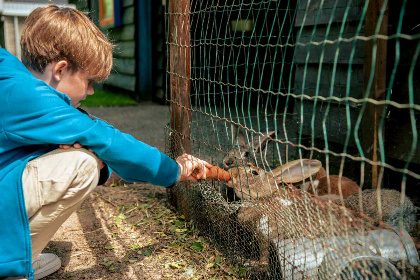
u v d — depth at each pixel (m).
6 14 8.30
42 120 1.54
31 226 1.63
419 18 2.70
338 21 3.29
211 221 2.35
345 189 2.41
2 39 8.88
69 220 2.72
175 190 2.81
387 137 2.89
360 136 3.11
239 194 2.04
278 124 4.54
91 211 2.87
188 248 2.30
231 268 2.06
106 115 7.36
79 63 1.67
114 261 2.19
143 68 9.16
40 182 1.60
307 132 3.70
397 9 2.79
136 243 2.39
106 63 1.77
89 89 1.79
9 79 1.56
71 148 1.63
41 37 1.64
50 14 1.67
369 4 2.79
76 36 1.65
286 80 5.58
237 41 6.75
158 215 2.75
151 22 8.91
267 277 1.86
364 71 2.86
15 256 1.55
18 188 1.56
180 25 2.51
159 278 2.02
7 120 1.55
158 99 9.01
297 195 1.71
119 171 1.73
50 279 2.03
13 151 1.62
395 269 1.42
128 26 9.37
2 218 1.54
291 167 1.88
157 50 8.88
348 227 1.46
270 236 1.92
